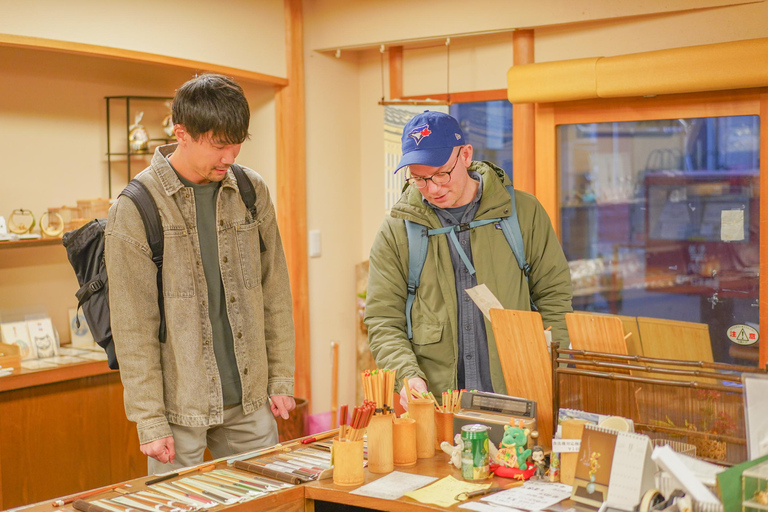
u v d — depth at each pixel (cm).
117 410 366
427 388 217
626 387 176
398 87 457
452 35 409
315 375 460
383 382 181
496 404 190
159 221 205
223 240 216
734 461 163
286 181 437
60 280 394
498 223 231
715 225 344
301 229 445
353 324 485
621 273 371
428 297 228
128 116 388
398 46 453
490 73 420
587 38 382
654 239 360
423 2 414
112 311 202
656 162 356
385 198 472
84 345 390
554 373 185
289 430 382
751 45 312
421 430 189
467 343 226
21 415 332
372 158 479
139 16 353
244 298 220
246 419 222
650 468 152
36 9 314
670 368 172
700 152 344
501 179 239
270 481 175
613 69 345
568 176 381
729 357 345
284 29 431
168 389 211
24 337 358
